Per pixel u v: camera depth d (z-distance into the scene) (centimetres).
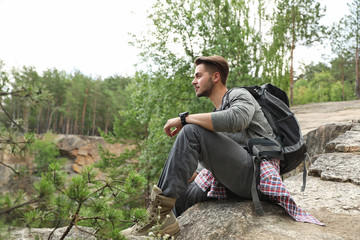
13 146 99
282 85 1541
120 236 129
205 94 216
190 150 175
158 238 167
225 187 214
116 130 1798
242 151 189
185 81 985
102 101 5497
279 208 208
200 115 184
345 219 215
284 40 1922
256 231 177
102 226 129
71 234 163
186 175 174
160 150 1084
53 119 4562
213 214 200
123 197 140
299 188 301
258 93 212
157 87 1012
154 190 173
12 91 98
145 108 1048
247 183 191
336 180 314
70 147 2989
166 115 998
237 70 945
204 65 213
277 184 188
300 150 200
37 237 122
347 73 3712
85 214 127
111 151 3095
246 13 1000
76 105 5153
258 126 195
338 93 4022
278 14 1955
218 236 176
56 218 115
